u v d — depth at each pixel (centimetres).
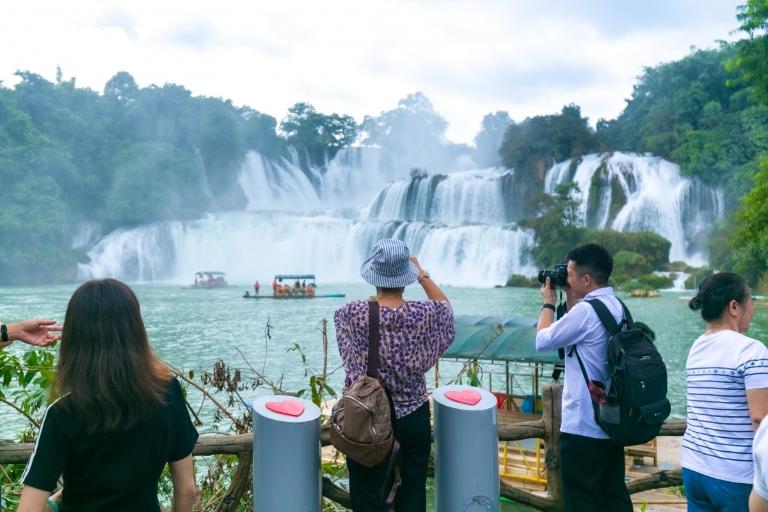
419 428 352
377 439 318
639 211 7800
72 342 265
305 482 324
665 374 379
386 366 344
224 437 404
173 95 12888
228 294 6644
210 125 12381
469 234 7719
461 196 9312
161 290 7369
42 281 9138
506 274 7381
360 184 14412
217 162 12288
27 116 10800
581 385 402
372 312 347
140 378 266
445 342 359
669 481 486
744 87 9812
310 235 8906
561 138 8988
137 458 269
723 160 7850
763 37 3962
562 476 412
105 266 9700
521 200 9012
